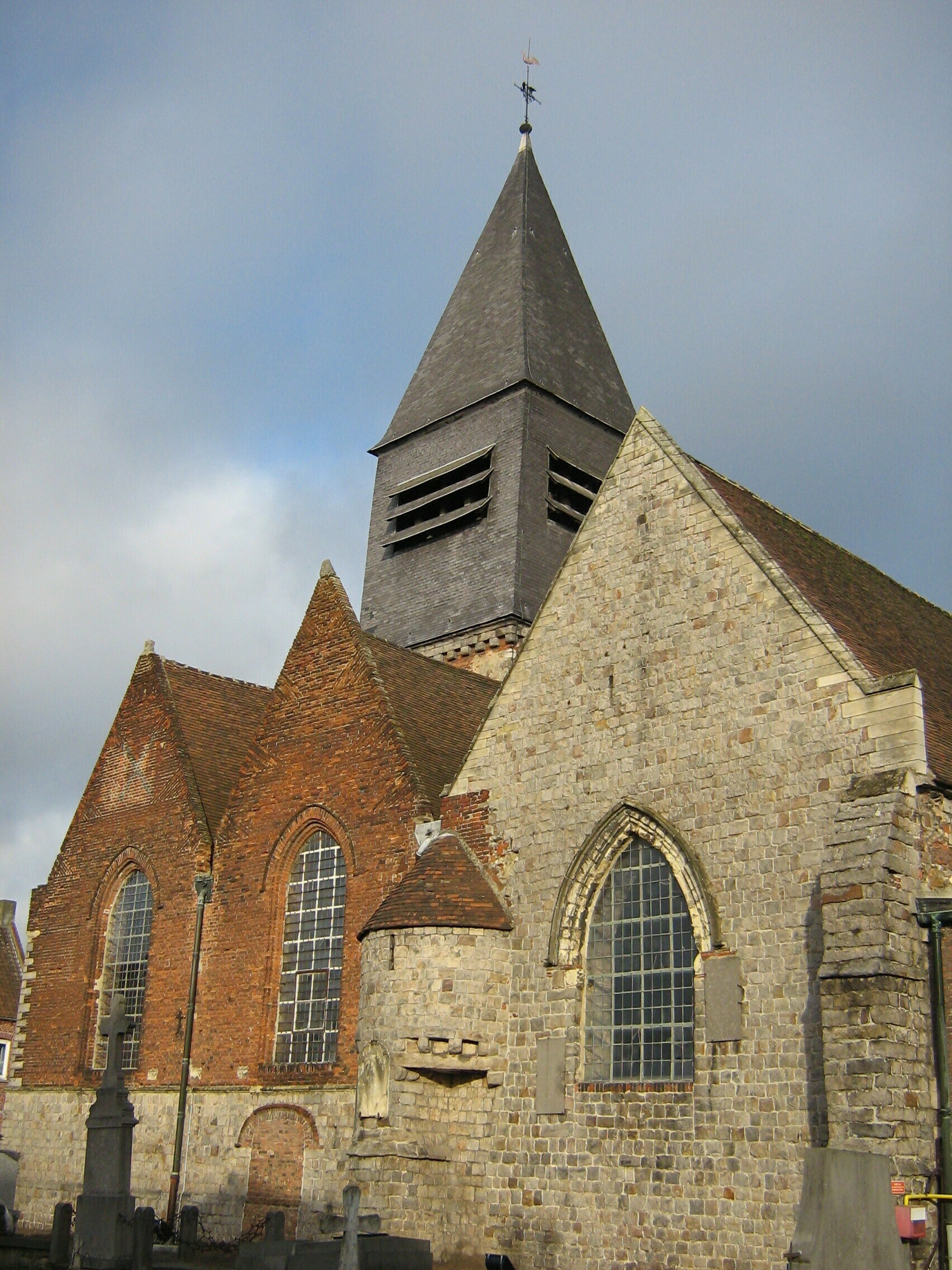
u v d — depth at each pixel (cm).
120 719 4031
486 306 4847
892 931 2050
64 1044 3772
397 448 4822
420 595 4450
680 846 2438
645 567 2675
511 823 2755
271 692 4309
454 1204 2545
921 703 2200
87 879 3906
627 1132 2386
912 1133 1970
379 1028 2611
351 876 3067
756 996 2264
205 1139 3198
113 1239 2530
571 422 4591
